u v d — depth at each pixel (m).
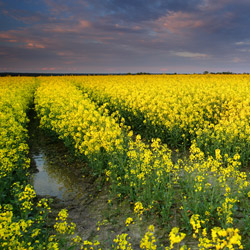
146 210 5.38
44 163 8.84
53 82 33.81
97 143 7.87
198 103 14.12
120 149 7.71
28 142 11.31
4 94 18.70
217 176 6.96
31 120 16.08
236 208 5.02
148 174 6.59
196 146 9.22
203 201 5.53
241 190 5.83
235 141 8.45
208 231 4.59
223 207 4.61
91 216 5.50
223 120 10.45
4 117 11.40
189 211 5.20
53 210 5.77
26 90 24.84
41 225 4.83
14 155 7.41
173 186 6.50
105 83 29.22
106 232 4.88
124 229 4.92
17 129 9.65
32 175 7.81
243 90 18.58
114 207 5.80
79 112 11.13
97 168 7.54
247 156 7.99
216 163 5.92
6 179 6.33
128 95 17.30
